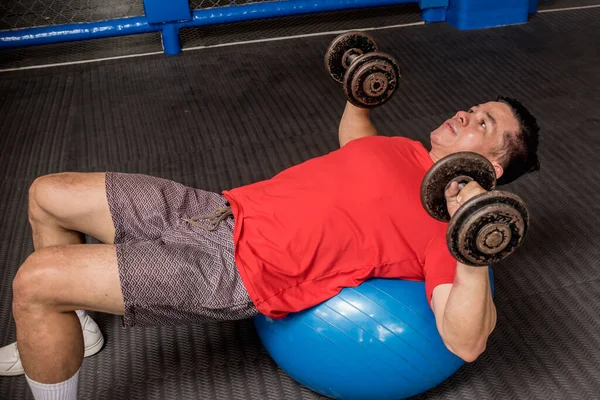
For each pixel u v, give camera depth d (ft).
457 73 12.00
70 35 12.66
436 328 5.29
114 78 12.37
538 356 6.29
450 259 4.99
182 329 6.75
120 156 9.87
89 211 5.54
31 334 4.91
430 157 5.77
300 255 5.22
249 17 13.12
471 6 13.52
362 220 5.21
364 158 5.45
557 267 7.39
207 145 10.05
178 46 13.23
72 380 5.15
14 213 8.70
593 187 8.72
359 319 5.19
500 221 3.98
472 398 5.88
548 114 10.51
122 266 4.96
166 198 5.67
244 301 5.21
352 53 6.78
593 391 5.89
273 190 5.52
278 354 5.57
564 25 13.87
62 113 11.21
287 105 11.14
